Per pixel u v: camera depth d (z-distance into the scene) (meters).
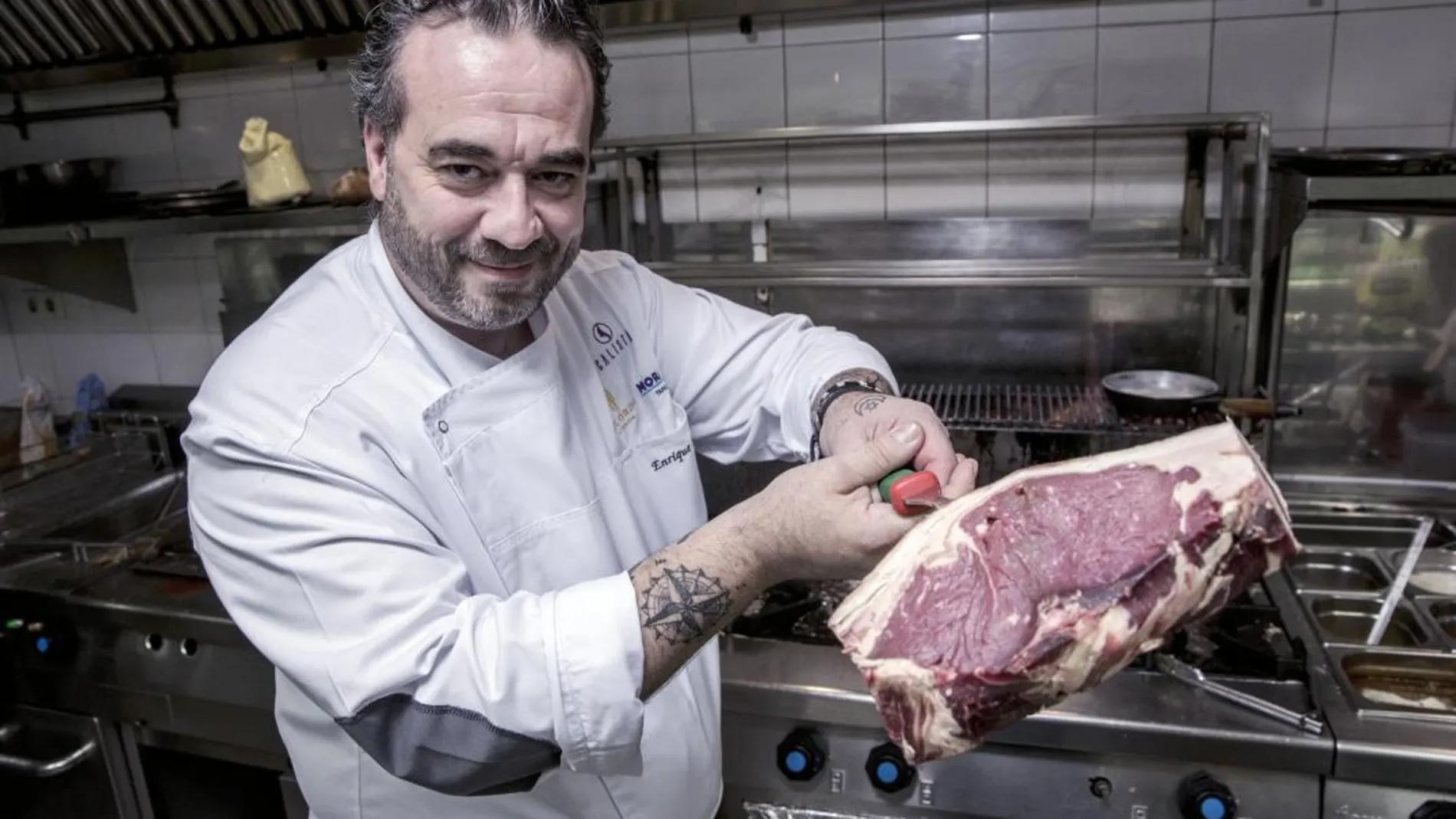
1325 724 1.20
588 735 0.75
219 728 1.70
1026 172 1.87
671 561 0.79
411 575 0.78
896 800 1.38
